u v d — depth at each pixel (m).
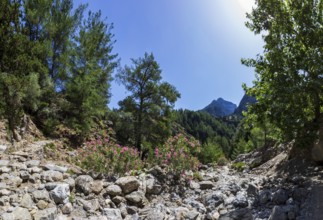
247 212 5.00
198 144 10.41
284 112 6.96
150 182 6.89
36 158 8.03
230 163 15.61
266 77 7.93
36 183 5.72
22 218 4.32
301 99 7.05
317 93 7.10
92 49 17.72
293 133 7.26
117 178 7.00
